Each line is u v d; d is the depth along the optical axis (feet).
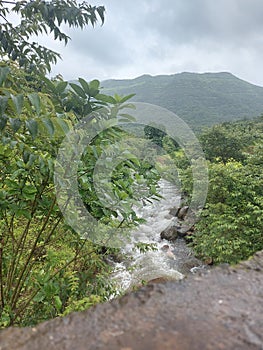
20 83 4.08
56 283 3.92
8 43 6.16
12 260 4.27
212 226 10.15
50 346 1.25
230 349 1.18
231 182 10.85
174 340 1.23
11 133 3.02
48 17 6.56
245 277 1.77
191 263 10.52
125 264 8.46
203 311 1.44
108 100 3.84
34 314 4.16
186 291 1.62
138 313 1.44
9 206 3.45
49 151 3.46
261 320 1.36
